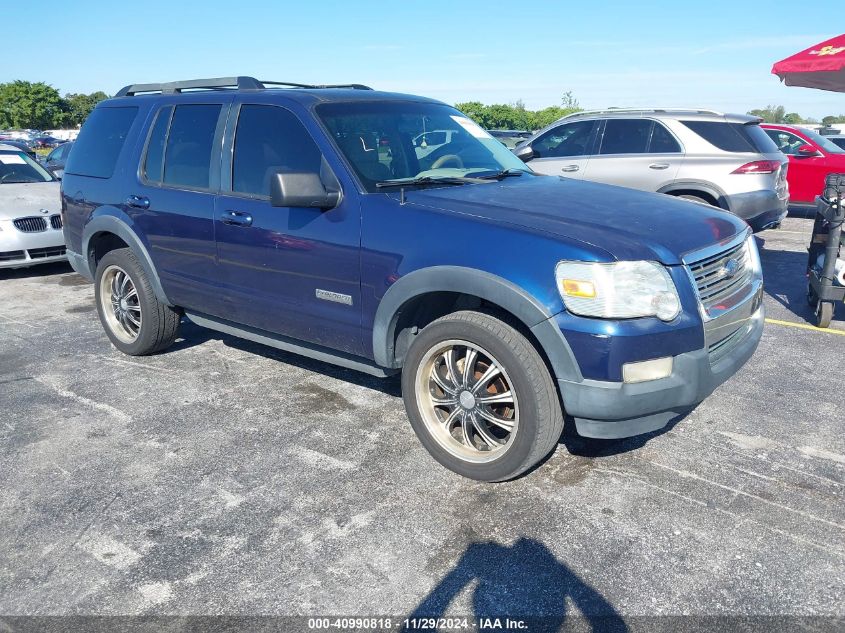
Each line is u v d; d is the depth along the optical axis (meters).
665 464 3.55
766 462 3.56
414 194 3.60
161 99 4.83
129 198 4.82
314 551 2.89
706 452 3.67
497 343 3.13
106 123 5.23
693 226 3.35
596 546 2.89
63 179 5.52
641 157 8.13
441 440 3.50
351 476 3.48
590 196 3.72
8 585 2.71
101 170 5.13
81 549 2.93
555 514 3.12
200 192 4.36
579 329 2.93
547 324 2.98
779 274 7.80
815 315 6.05
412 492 3.32
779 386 4.55
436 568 2.77
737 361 3.37
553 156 8.87
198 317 4.83
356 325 3.67
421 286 3.31
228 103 4.32
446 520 3.09
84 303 6.98
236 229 4.11
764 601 2.55
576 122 8.74
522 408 3.13
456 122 4.59
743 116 7.90
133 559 2.86
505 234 3.13
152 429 4.04
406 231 3.39
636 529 3.00
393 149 3.97
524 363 3.08
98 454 3.74
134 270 4.93
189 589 2.67
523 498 3.25
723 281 3.35
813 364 4.95
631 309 2.91
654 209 3.53
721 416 4.11
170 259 4.62
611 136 8.39
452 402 3.44
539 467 3.54
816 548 2.85
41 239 7.90
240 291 4.22
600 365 2.92
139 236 4.79
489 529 3.02
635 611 2.51
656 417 3.11
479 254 3.15
